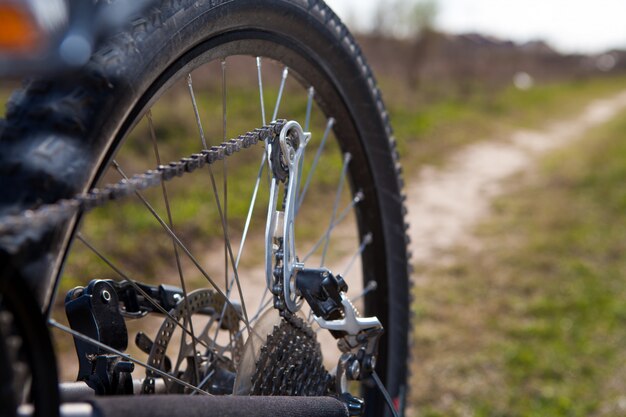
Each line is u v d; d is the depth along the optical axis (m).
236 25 1.33
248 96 9.80
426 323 4.77
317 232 6.53
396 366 1.91
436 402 3.84
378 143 1.81
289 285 1.29
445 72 24.56
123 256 5.03
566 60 47.03
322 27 1.56
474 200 9.12
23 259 0.79
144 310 1.49
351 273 5.41
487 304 5.18
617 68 54.94
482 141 14.51
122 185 0.88
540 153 13.93
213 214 6.16
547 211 8.38
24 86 0.92
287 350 1.33
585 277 5.91
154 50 1.04
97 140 0.91
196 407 0.96
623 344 4.64
